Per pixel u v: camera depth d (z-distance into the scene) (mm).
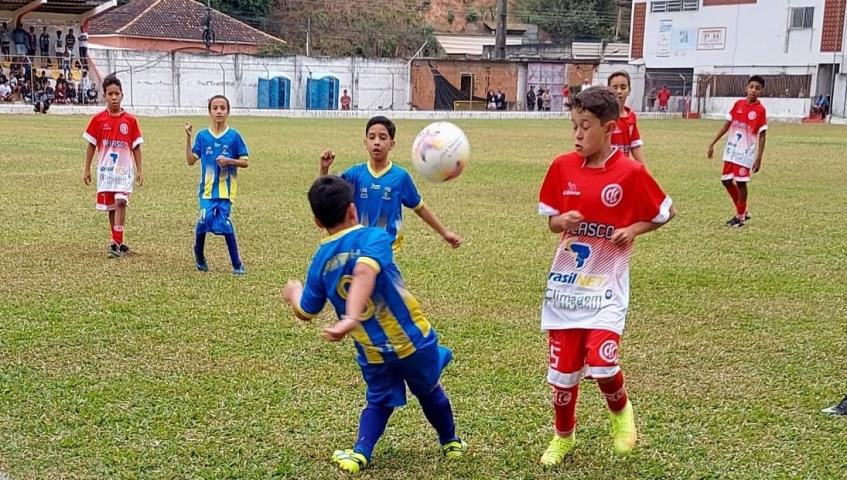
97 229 9898
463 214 11812
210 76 45219
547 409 4832
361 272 3592
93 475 3895
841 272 8570
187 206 11758
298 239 9617
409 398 4969
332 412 4691
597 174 4043
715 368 5617
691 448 4355
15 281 7344
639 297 7461
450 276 8039
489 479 3967
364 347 3875
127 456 4082
